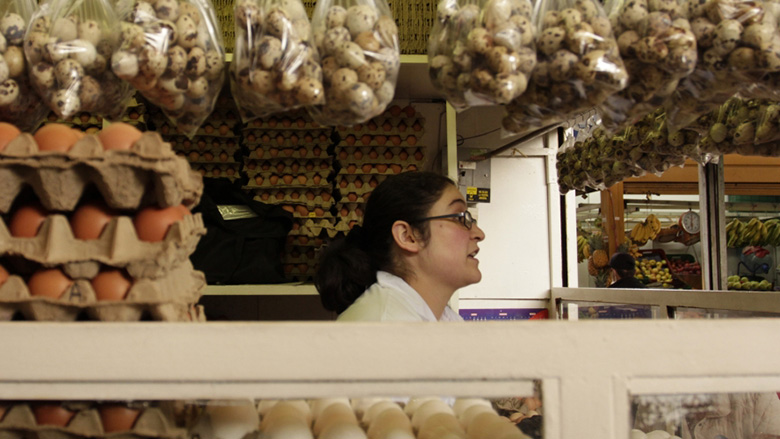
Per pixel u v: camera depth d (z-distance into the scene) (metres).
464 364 0.66
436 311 1.58
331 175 2.32
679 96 1.10
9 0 1.00
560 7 0.99
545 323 0.67
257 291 2.03
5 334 0.65
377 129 2.20
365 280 1.61
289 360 0.65
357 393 0.65
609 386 0.67
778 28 0.99
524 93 1.00
